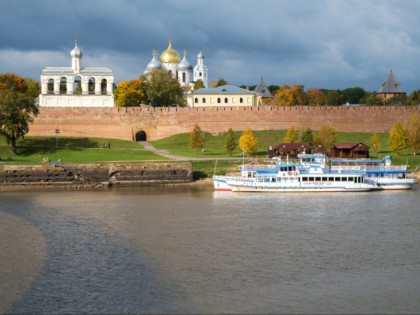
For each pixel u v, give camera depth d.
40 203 105.56
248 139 159.38
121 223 85.62
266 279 59.53
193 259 66.06
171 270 62.00
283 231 80.50
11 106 155.88
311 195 117.00
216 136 193.25
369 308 52.88
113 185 137.12
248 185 122.12
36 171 135.12
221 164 148.75
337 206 102.38
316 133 185.38
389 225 84.88
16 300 53.62
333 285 58.09
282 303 53.69
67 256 66.75
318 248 71.19
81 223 85.44
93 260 65.25
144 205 103.00
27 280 58.53
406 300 54.56
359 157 156.62
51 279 58.91
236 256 67.38
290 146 157.62
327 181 122.31
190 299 54.22
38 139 179.75
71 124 191.88
